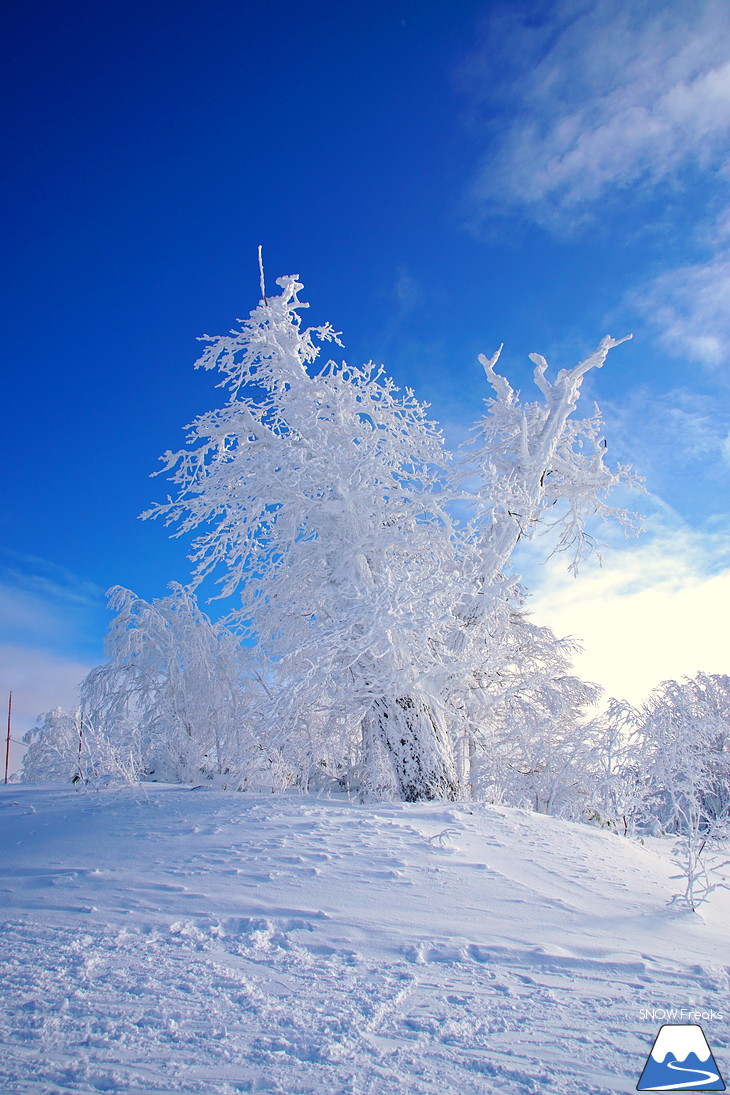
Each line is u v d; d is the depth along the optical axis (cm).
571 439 1836
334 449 1516
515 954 536
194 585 1614
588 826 1148
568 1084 322
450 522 1622
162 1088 303
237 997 413
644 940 605
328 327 1719
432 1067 336
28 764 2252
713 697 1842
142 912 595
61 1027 362
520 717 1712
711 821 912
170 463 1619
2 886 699
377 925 587
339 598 1405
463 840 916
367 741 1441
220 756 1933
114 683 2077
